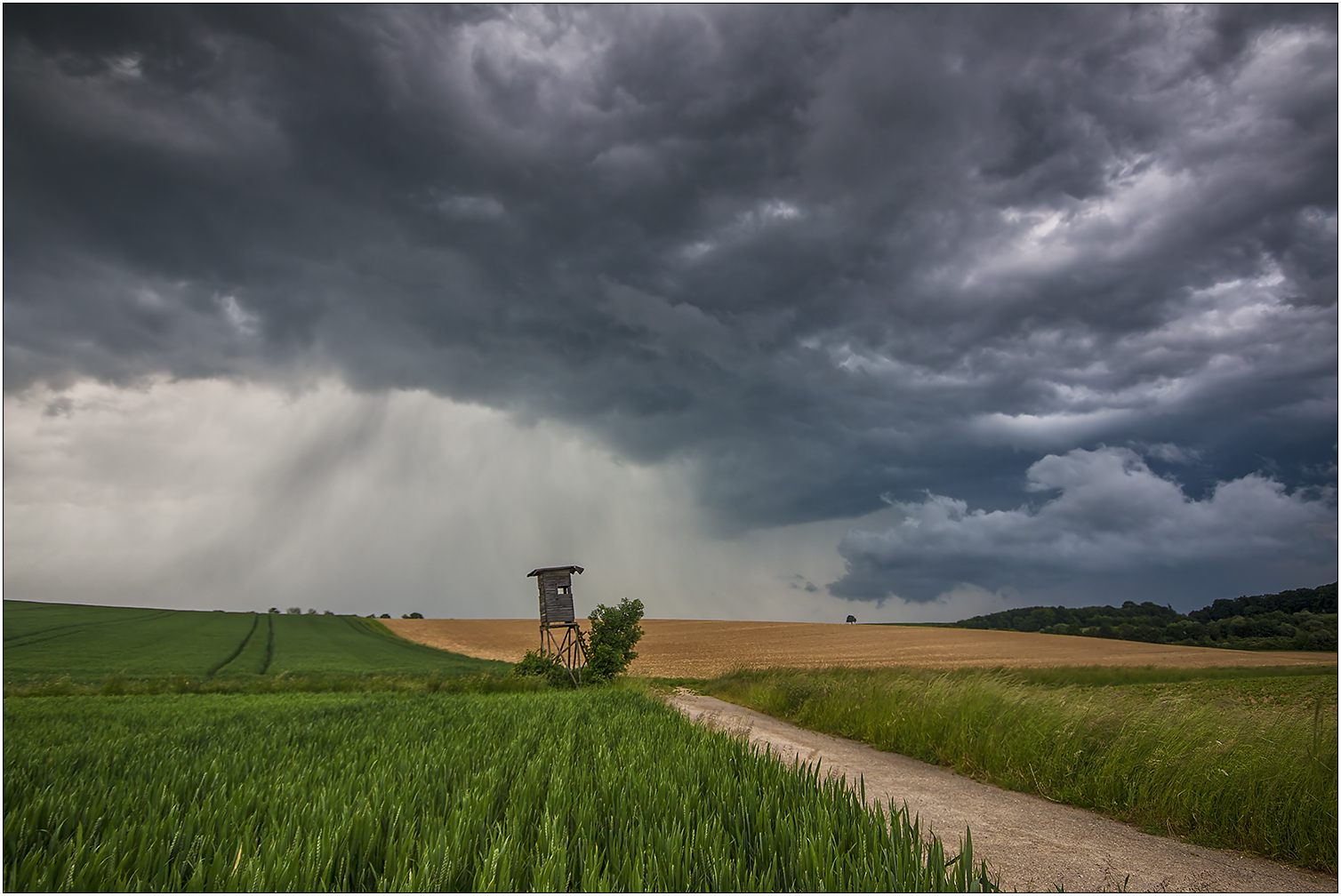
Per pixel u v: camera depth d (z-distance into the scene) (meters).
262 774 6.05
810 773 5.98
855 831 4.11
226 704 18.31
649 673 42.62
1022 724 10.39
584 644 32.22
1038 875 5.48
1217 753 7.62
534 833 4.16
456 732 9.75
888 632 75.12
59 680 27.17
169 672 37.66
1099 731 9.26
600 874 3.52
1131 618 100.94
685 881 3.32
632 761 6.52
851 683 18.61
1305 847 6.00
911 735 11.85
